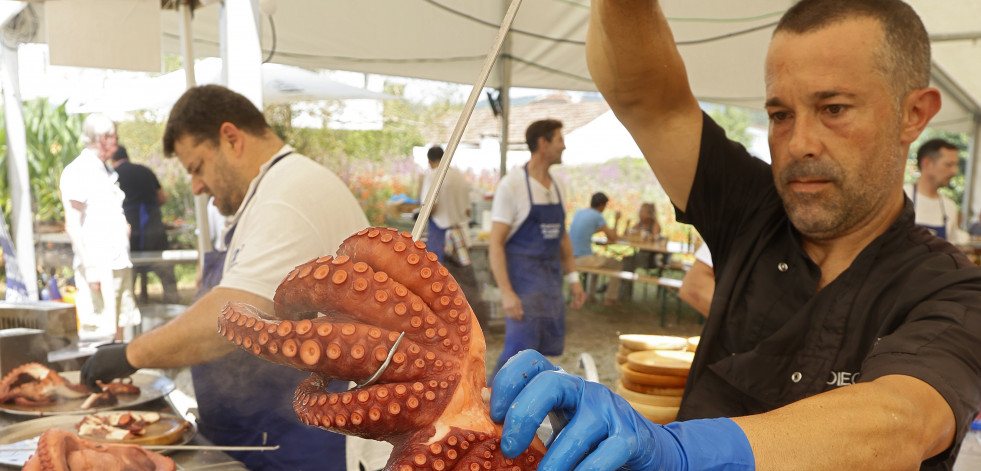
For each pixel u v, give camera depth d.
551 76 5.00
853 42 0.93
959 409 0.72
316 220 1.66
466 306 0.66
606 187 7.87
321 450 1.53
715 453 0.63
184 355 1.55
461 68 4.61
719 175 1.20
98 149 3.81
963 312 0.81
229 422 1.54
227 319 0.61
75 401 1.70
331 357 0.58
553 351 3.70
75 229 3.76
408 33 4.12
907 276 0.96
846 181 0.97
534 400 0.59
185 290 4.94
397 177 6.20
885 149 0.96
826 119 0.96
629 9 1.06
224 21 2.49
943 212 4.25
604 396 0.62
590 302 6.41
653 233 6.82
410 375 0.61
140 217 4.52
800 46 0.97
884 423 0.66
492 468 0.60
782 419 0.67
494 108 4.72
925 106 0.99
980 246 5.39
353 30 3.99
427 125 6.25
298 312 0.65
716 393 1.11
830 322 1.00
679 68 1.16
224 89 1.84
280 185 1.68
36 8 3.71
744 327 1.11
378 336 0.60
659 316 6.12
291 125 5.58
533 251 3.58
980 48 5.89
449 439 0.60
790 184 1.02
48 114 5.68
